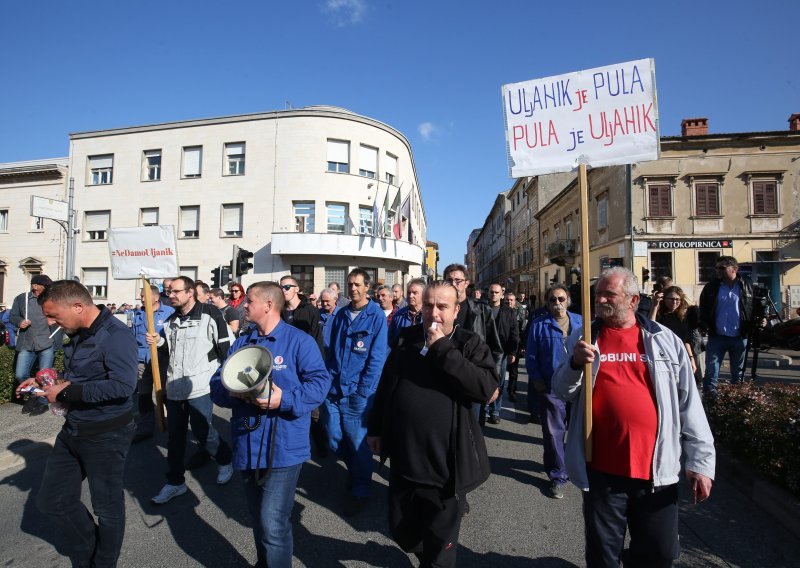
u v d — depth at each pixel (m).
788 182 17.91
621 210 19.30
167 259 4.78
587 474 2.32
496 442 5.52
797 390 4.84
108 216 26.41
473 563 2.97
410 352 2.51
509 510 3.72
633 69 2.76
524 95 2.95
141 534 3.38
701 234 18.20
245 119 25.25
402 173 28.62
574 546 3.18
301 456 2.59
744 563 2.88
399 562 3.01
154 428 6.11
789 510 3.28
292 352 2.73
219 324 4.32
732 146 18.23
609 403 2.30
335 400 4.04
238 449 2.61
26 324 6.68
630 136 2.72
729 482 4.14
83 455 2.68
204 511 3.74
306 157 24.80
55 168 26.92
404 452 2.33
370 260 25.97
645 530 2.20
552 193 34.94
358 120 25.83
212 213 25.25
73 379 2.75
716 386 5.49
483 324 5.33
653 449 2.20
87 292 2.82
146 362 5.69
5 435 5.41
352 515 3.65
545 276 33.06
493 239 68.75
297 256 24.78
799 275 17.50
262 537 2.51
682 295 5.88
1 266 27.77
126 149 26.36
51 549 3.21
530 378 4.30
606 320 2.46
